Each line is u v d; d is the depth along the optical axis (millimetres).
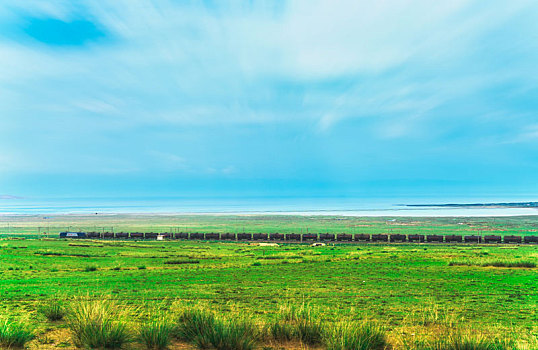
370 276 32406
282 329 12438
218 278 31578
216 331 11344
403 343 12281
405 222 182375
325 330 12250
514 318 17703
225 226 164375
